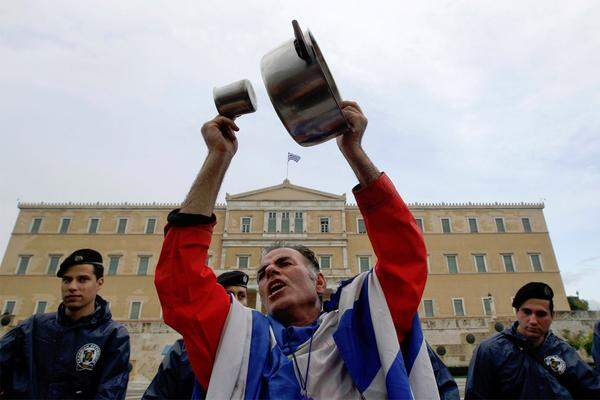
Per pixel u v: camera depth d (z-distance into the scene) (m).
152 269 41.12
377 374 1.60
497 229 43.09
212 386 1.61
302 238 42.03
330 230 42.59
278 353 1.79
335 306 1.97
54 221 43.34
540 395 3.57
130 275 40.66
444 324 31.81
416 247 1.72
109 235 42.75
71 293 3.48
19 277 40.59
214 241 42.44
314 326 1.96
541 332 3.74
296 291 2.15
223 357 1.68
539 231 42.94
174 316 1.73
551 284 40.38
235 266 40.72
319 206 43.72
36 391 3.30
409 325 1.71
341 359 1.72
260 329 1.86
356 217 44.03
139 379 29.70
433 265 41.38
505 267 41.44
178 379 3.40
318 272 2.44
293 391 1.62
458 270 41.22
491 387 3.80
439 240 42.47
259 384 1.63
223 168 1.76
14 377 3.38
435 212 43.81
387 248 1.73
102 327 3.59
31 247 42.09
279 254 2.30
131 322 31.28
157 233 42.84
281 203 43.94
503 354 3.81
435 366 2.52
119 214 43.81
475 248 42.19
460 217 43.59
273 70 1.51
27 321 3.58
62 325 3.52
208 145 1.75
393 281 1.70
